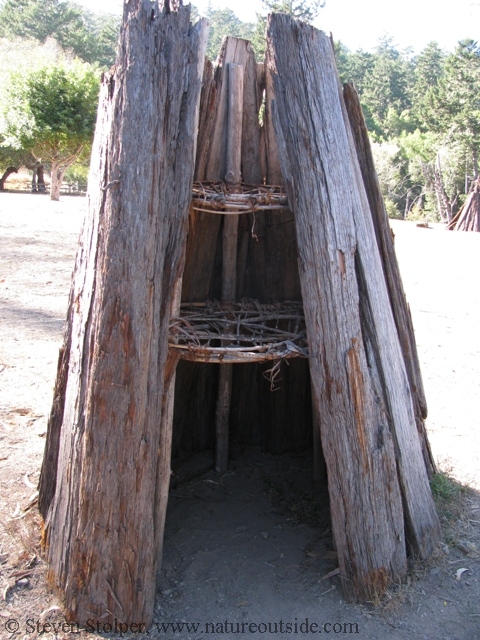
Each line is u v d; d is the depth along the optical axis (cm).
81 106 2248
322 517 362
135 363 248
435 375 625
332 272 275
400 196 4588
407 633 266
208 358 283
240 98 321
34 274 954
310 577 303
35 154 2398
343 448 277
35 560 298
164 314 262
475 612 279
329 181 278
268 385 428
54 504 282
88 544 256
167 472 287
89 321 254
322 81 286
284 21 283
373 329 286
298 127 279
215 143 329
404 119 5884
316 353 280
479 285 1128
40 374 557
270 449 440
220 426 407
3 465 391
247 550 329
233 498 385
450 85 4609
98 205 257
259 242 383
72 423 261
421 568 301
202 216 355
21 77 2270
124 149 251
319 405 283
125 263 247
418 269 1284
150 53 257
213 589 295
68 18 5444
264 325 365
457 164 4312
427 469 373
